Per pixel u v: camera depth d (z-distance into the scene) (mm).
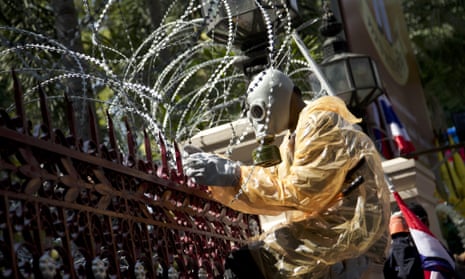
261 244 3309
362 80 6387
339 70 6406
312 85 6355
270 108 3400
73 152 2553
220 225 3918
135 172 2967
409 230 4434
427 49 18266
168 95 3854
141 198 3016
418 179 6430
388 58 9484
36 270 2303
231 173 3219
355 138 3242
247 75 4855
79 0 8289
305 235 3250
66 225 2469
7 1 8102
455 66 18250
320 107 3248
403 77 10242
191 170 3211
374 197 3238
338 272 3281
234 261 3336
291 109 3451
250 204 3215
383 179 3316
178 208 3371
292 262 3246
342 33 7824
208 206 3738
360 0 8570
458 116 9422
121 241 2801
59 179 2465
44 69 3154
